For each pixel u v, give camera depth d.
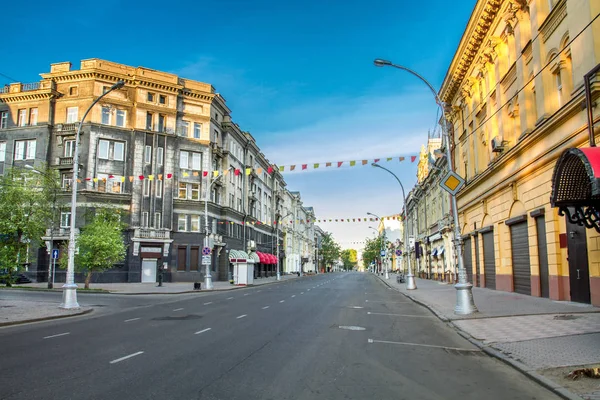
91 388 6.20
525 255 20.73
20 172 30.12
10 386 6.29
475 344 10.14
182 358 8.23
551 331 10.91
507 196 22.52
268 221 76.69
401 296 26.48
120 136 43.97
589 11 13.72
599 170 7.82
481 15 24.23
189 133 48.16
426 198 53.56
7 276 32.16
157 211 44.66
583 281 15.33
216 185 50.72
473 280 30.11
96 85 43.72
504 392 6.33
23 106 44.50
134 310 18.17
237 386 6.37
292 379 6.79
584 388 6.21
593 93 13.28
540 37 17.67
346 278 69.62
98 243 31.83
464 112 31.56
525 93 19.45
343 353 8.88
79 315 16.61
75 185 19.25
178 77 47.81
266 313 16.31
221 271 51.88
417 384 6.68
